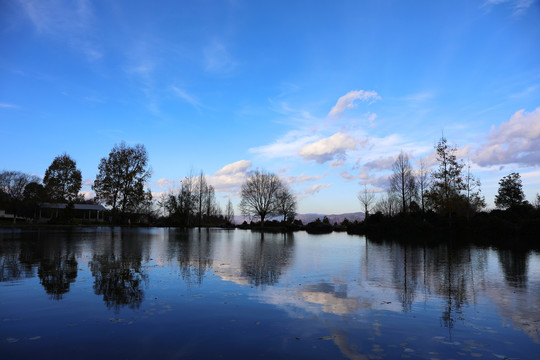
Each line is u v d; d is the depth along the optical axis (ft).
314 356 12.68
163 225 190.19
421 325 16.71
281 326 16.29
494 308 20.12
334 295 23.18
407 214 129.08
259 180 213.66
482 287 26.27
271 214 219.61
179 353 12.85
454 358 12.73
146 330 15.46
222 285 26.00
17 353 12.75
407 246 69.51
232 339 14.43
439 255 50.65
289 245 72.79
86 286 24.81
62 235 87.92
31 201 191.21
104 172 168.04
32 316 17.42
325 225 187.52
